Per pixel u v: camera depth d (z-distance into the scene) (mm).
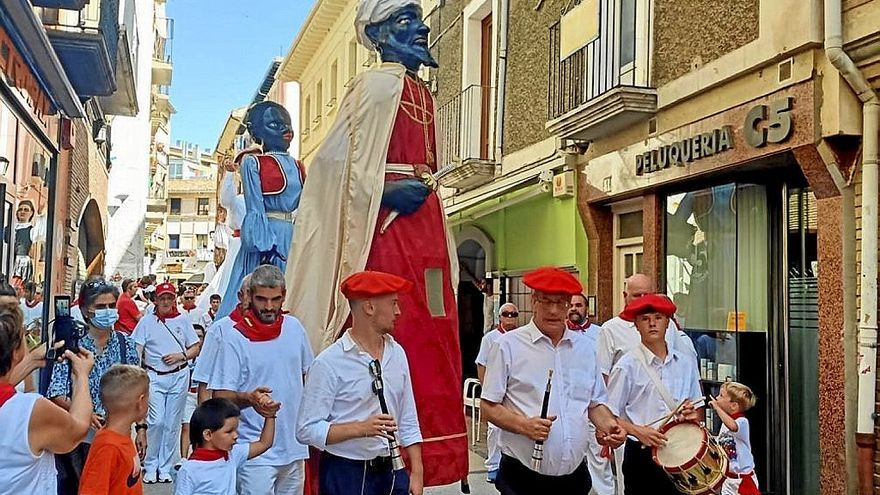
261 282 4875
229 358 4875
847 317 6148
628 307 5070
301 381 5023
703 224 8047
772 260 7562
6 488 3125
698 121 7730
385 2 5297
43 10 10242
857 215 6164
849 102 6070
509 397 4582
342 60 22188
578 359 4652
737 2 7184
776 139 6645
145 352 8484
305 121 27469
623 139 9031
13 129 7992
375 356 4113
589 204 9789
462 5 13930
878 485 5855
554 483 4535
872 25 5762
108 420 4156
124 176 27328
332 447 4016
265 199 7070
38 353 3904
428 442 4828
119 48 12297
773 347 7520
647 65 8539
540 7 11109
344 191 5016
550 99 10562
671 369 5055
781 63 6645
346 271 4902
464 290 15062
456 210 13711
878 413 5887
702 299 8102
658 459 4637
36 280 9500
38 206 9594
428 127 5309
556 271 4617
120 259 26938
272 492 4898
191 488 4531
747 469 6020
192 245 62281
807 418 7270
